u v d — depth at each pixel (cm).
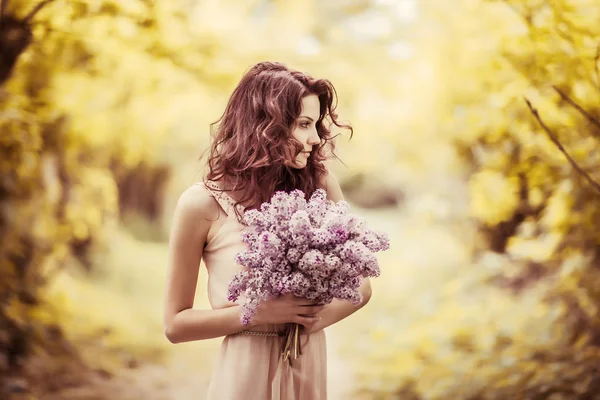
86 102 723
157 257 1400
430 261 1015
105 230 1184
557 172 535
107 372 642
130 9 554
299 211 243
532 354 520
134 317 902
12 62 532
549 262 626
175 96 780
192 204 266
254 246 247
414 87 940
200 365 714
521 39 475
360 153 1283
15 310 621
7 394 536
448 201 930
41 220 702
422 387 553
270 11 819
